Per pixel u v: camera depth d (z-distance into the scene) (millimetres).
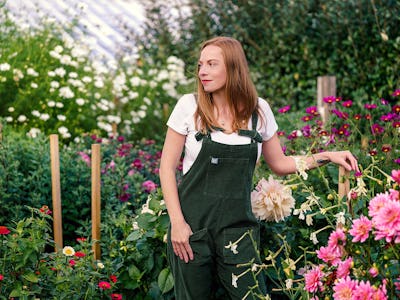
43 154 4422
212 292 2996
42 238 3035
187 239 2541
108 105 6641
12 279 2895
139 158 5328
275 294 3115
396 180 2326
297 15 6809
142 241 3172
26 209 4195
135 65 7383
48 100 6121
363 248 2336
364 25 6395
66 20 6883
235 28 7293
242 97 2590
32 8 6840
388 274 2180
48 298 3025
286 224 3121
